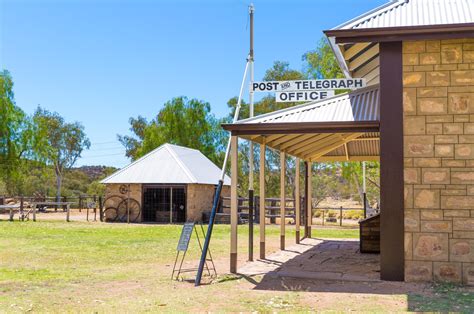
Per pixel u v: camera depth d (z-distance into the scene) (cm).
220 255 1259
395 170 863
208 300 718
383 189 866
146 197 2717
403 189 860
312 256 1227
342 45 1027
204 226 2419
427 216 851
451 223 842
